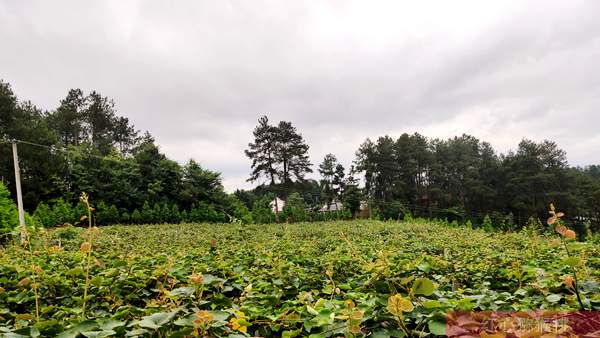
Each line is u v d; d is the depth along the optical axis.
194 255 4.65
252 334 1.91
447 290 2.62
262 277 3.08
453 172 51.50
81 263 3.52
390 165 50.25
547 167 46.56
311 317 1.68
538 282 2.30
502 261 3.61
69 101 44.56
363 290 2.26
